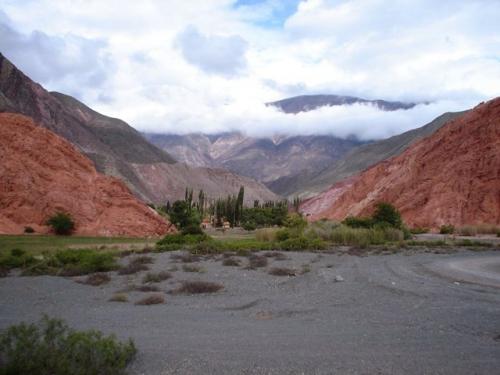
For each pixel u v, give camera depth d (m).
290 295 12.36
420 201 71.88
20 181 48.34
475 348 6.97
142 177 197.25
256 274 16.44
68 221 46.06
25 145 52.38
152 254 24.06
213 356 6.56
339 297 11.94
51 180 51.00
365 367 6.07
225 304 11.02
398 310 10.15
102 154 160.75
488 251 28.97
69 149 56.97
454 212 64.44
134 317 9.50
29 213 46.94
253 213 90.12
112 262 18.53
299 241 29.02
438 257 24.48
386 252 26.91
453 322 8.81
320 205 144.38
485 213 61.53
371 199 89.56
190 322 9.02
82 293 12.79
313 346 7.12
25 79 153.00
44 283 14.60
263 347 7.06
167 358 6.45
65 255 20.12
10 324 8.66
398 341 7.41
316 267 18.75
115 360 5.89
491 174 65.62
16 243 34.34
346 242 34.03
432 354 6.65
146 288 13.23
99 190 54.84
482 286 13.84
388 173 95.00
